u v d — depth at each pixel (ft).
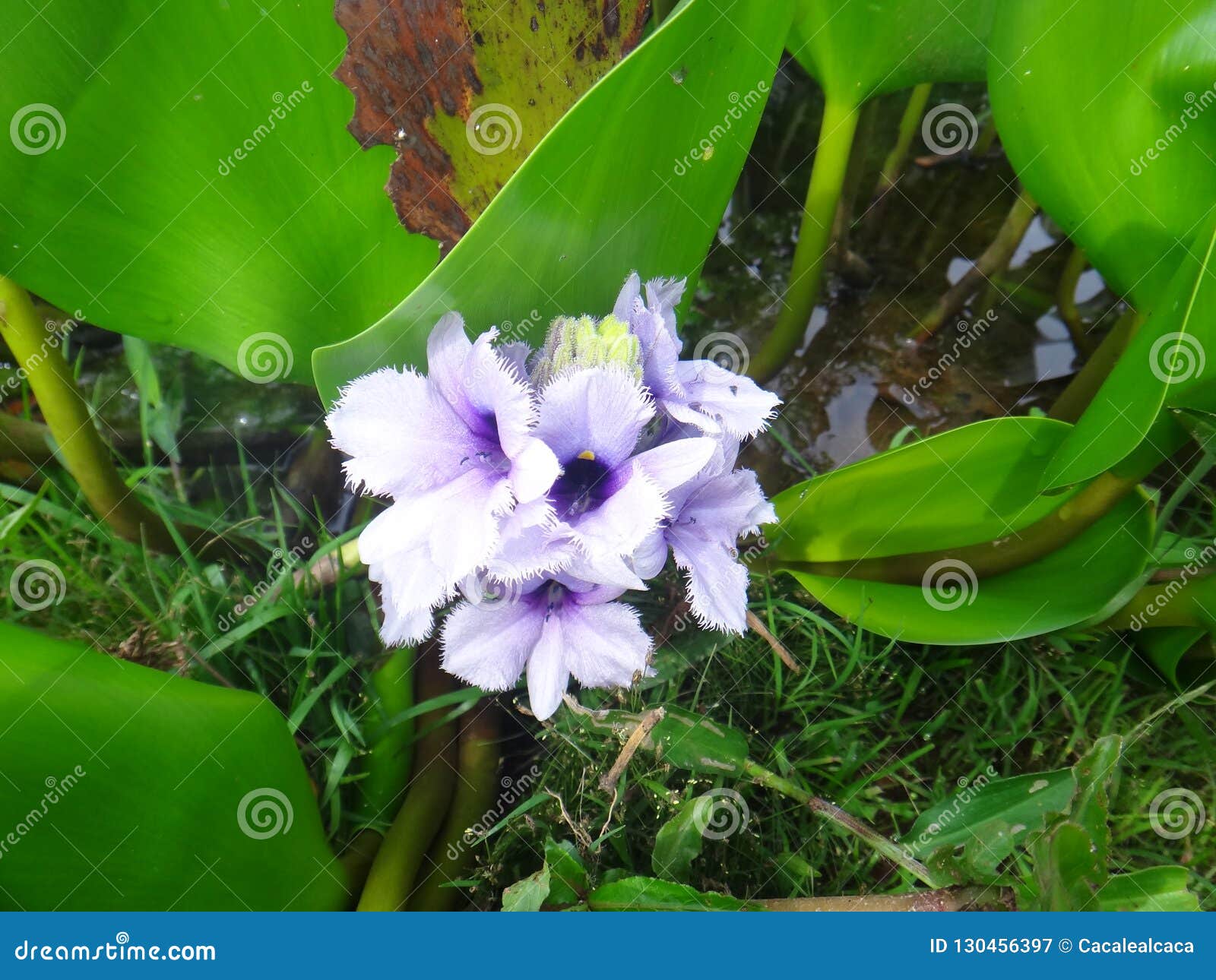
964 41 1.03
